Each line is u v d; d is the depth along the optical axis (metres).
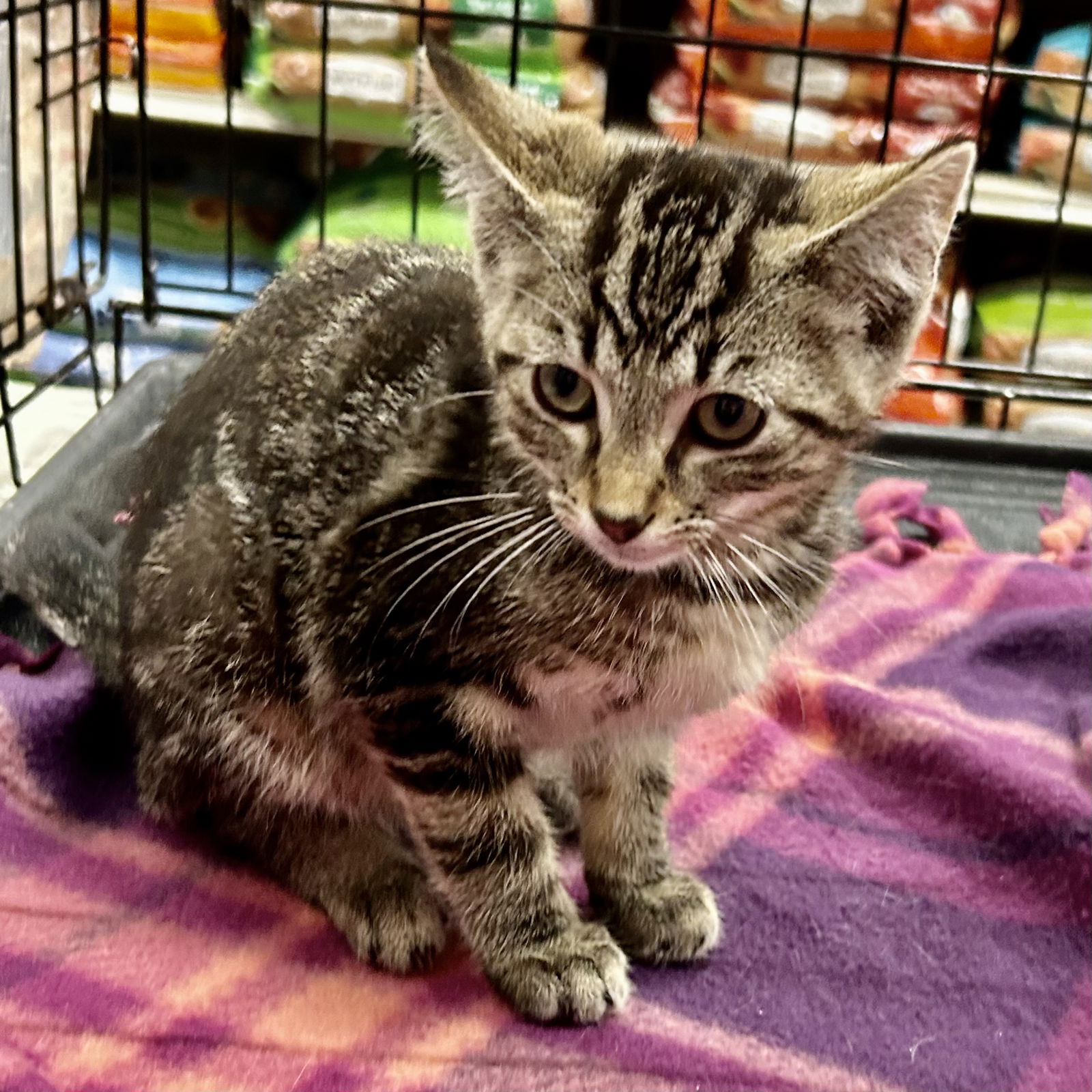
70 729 0.31
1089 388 0.56
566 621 0.24
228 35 0.50
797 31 0.54
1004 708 0.36
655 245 0.22
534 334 0.23
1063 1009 0.26
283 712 0.28
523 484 0.25
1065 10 0.59
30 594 0.34
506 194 0.23
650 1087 0.24
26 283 0.47
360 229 0.57
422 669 0.25
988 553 0.44
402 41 0.56
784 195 0.23
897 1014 0.26
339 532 0.26
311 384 0.28
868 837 0.31
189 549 0.29
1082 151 0.56
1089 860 0.29
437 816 0.26
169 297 0.58
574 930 0.26
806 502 0.25
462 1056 0.24
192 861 0.29
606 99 0.45
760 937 0.28
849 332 0.23
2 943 0.26
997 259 0.61
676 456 0.23
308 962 0.26
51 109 0.47
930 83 0.55
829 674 0.36
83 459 0.40
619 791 0.28
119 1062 0.23
